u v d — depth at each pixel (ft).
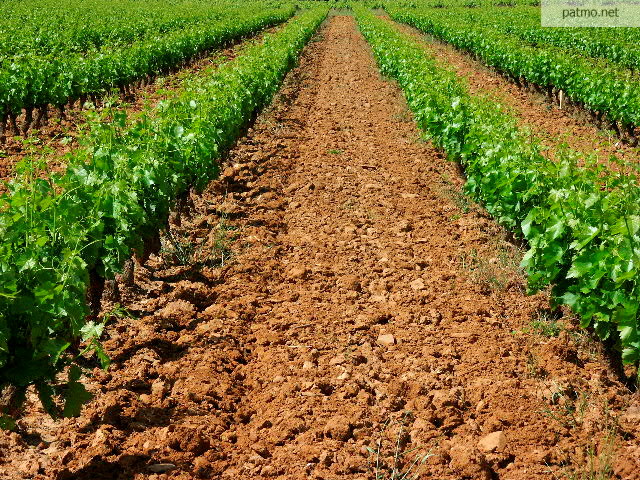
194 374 17.70
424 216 30.04
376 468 14.35
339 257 25.63
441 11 151.12
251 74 45.73
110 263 18.07
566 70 52.16
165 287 22.90
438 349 19.15
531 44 89.51
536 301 22.22
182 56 76.84
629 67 70.49
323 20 159.84
